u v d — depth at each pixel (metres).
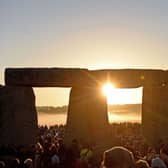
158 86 24.92
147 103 24.98
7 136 23.66
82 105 24.91
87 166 14.48
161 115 24.62
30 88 24.77
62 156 16.38
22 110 24.16
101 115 24.98
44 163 16.05
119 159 5.75
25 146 22.30
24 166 13.41
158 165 11.51
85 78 24.45
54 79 24.27
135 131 26.53
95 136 24.48
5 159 16.67
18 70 24.38
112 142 21.70
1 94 24.30
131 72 24.47
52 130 27.86
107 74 24.50
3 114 23.98
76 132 24.66
